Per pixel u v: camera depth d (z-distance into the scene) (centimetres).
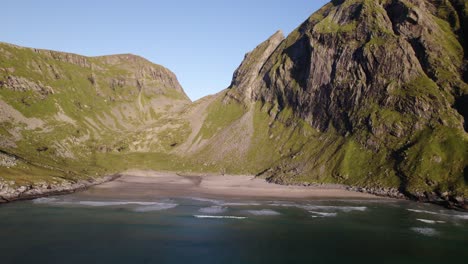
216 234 6469
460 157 10912
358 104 15300
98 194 11044
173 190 12662
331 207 9325
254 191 12512
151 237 6169
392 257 5341
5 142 15788
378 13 16475
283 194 11812
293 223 7412
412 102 13262
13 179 10175
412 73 14225
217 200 10456
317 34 18762
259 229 6881
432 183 10650
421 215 8331
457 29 14912
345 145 14275
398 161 12138
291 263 5028
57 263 4794
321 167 14112
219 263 4972
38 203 9025
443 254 5488
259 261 5081
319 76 17925
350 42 16888
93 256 5112
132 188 12888
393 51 14838
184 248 5603
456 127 11900
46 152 17162
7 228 6506
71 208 8475
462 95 12575
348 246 5841
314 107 17662
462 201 9425
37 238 5919
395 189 11212
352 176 12850
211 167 18138
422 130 12544
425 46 14450
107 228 6688
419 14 15100
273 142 18350
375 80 15038
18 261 4831
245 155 18375
